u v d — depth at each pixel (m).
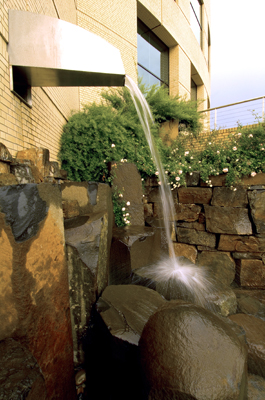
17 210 1.07
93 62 2.50
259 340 2.16
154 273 2.79
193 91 14.00
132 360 1.37
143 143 4.82
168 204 4.55
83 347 1.79
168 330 1.15
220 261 4.18
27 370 0.92
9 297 1.06
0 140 1.90
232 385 0.98
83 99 6.38
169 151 5.22
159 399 1.01
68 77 2.55
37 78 2.48
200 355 1.04
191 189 4.37
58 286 1.41
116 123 4.46
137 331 1.51
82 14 6.37
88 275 1.80
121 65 2.67
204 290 2.68
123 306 1.81
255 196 3.86
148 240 3.19
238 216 4.00
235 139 4.40
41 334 1.20
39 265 1.21
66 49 2.36
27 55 2.17
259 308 3.20
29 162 2.23
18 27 2.12
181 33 10.68
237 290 3.87
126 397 1.38
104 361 1.62
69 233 1.89
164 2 9.32
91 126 4.30
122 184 3.77
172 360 1.04
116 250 2.82
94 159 4.18
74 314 1.77
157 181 4.54
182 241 4.52
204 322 1.18
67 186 2.67
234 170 4.00
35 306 1.16
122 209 3.57
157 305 1.88
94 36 2.53
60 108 4.11
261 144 3.96
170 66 10.62
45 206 1.29
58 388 1.33
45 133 3.24
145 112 4.91
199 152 4.76
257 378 1.95
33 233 1.16
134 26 8.12
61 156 4.09
